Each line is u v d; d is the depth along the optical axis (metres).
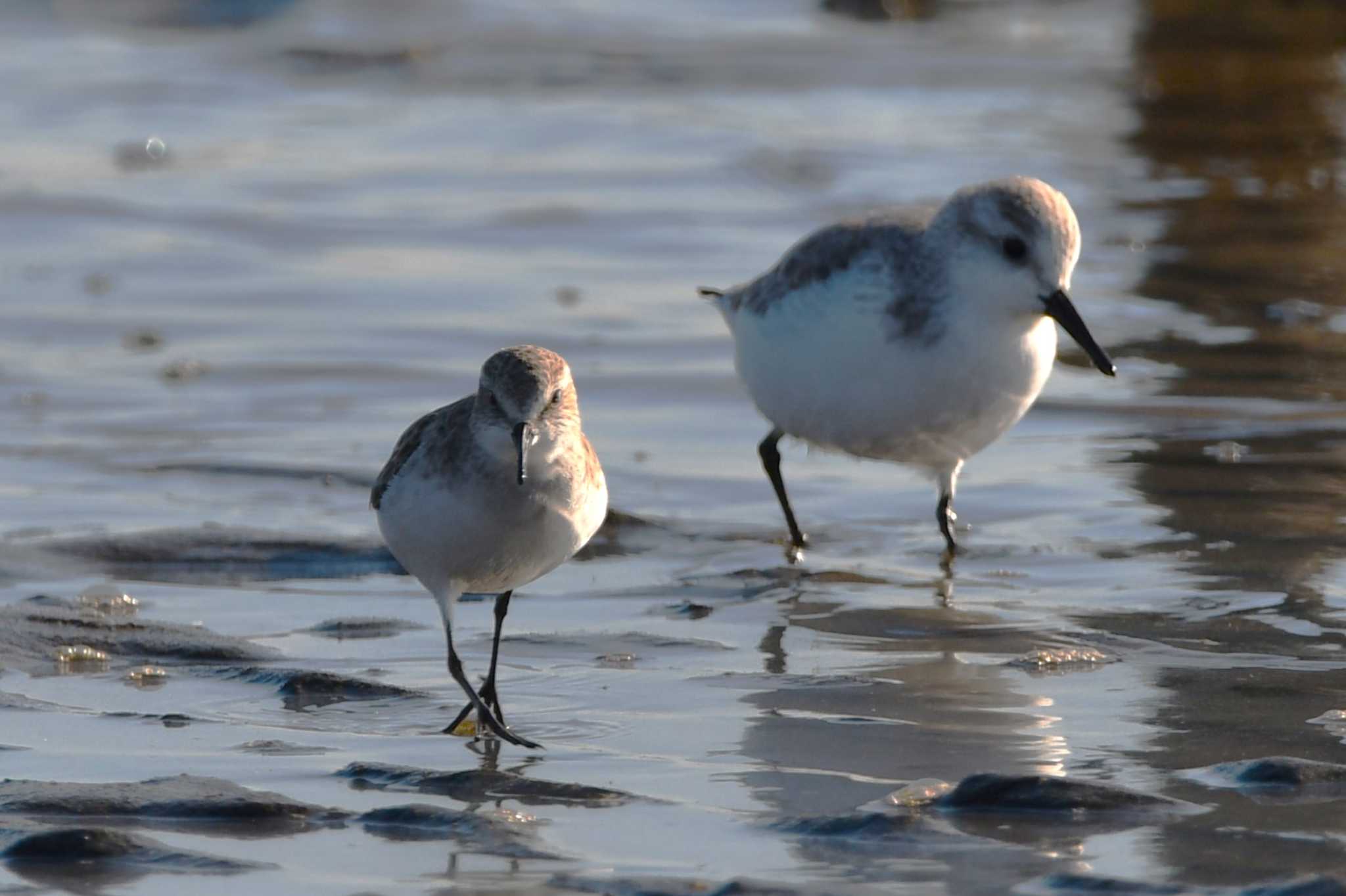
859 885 6.53
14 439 14.05
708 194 23.89
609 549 11.83
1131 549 11.55
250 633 10.12
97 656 9.55
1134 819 7.14
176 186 24.14
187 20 39.75
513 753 8.20
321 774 7.88
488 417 8.45
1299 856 6.75
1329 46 32.75
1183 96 29.36
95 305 18.25
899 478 13.49
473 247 21.02
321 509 12.52
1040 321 11.24
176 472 13.29
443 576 8.80
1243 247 20.06
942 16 39.91
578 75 33.72
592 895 6.51
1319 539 11.60
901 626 10.24
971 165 25.09
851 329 11.16
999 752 8.09
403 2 41.66
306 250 20.83
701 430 14.56
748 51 36.03
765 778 7.81
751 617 10.46
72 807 7.29
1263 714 8.57
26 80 32.34
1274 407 14.54
